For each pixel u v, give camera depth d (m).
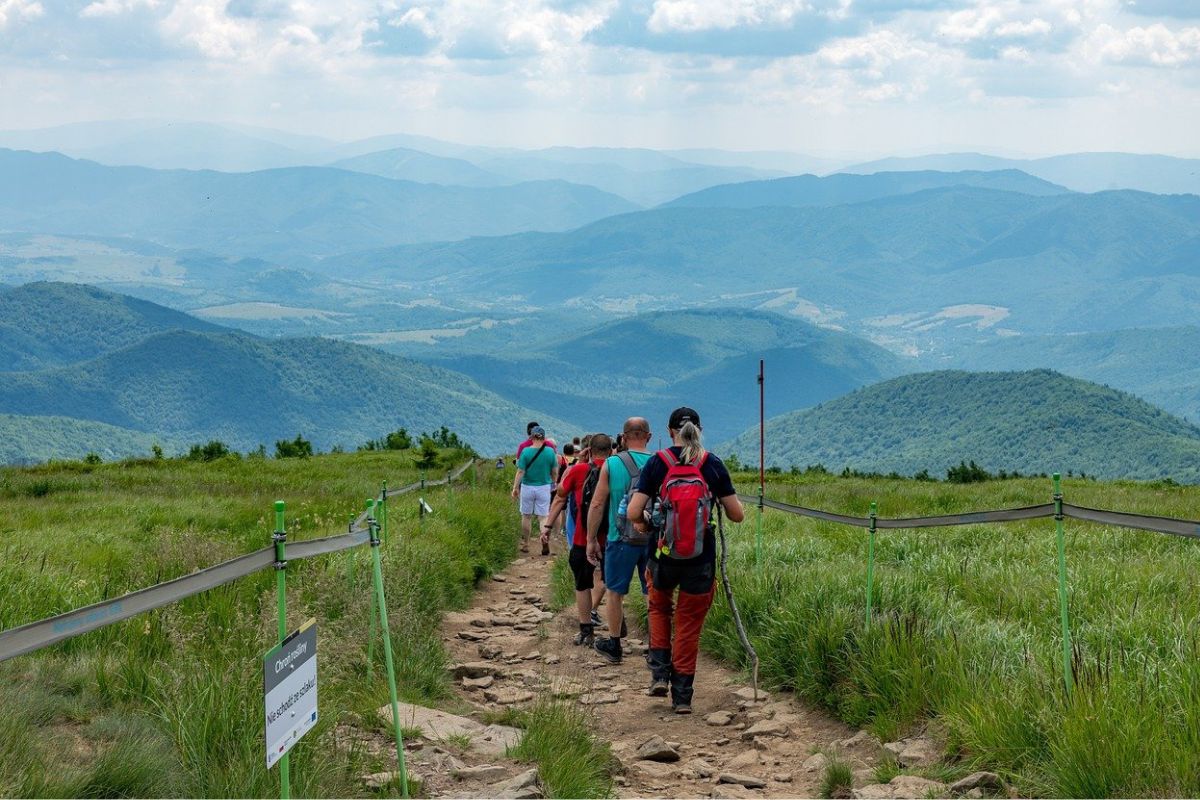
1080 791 5.50
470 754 6.64
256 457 43.88
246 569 4.74
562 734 6.88
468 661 10.63
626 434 10.91
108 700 6.50
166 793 5.09
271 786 5.19
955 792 5.90
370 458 42.84
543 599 14.92
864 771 6.70
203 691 6.00
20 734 5.20
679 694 8.75
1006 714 6.43
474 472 30.94
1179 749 5.49
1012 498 26.36
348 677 7.74
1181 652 7.05
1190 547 13.22
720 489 9.12
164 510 19.95
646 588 11.67
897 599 9.58
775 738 7.86
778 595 10.59
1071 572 11.00
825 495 28.31
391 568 11.55
